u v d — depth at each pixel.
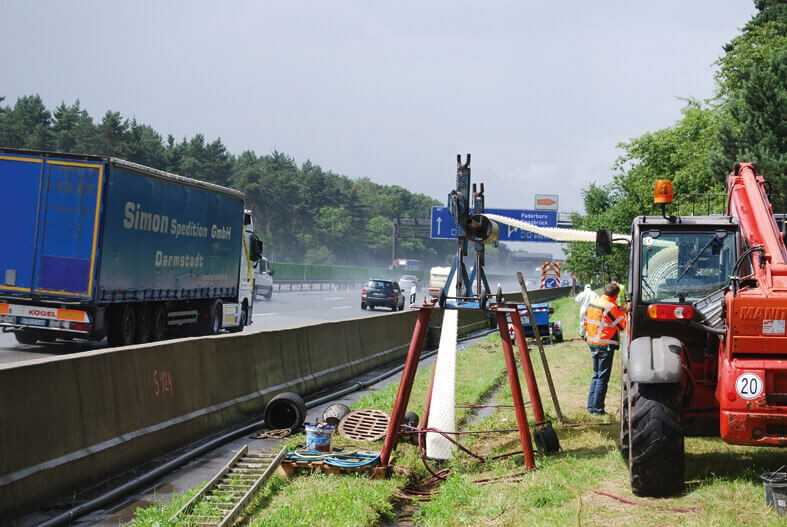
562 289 80.25
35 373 7.95
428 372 19.98
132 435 9.56
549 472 9.12
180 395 10.96
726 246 9.56
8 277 18.45
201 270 23.69
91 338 19.50
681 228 9.66
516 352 24.66
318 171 179.88
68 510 7.75
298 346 16.08
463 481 8.92
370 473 9.24
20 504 7.46
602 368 13.50
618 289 13.55
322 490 8.39
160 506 7.98
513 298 41.22
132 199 19.45
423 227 114.12
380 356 21.75
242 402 12.86
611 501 7.95
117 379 9.44
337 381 17.89
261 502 8.01
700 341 9.39
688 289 9.55
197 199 23.14
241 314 28.31
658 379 7.95
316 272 88.31
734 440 7.77
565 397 15.59
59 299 18.33
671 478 8.03
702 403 9.05
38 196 18.42
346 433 11.07
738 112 31.31
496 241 10.54
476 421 13.33
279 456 9.10
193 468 9.76
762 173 29.44
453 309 10.15
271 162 168.25
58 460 8.14
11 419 7.54
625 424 9.70
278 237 158.62
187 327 24.28
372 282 49.62
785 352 7.71
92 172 18.33
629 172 65.69
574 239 11.32
